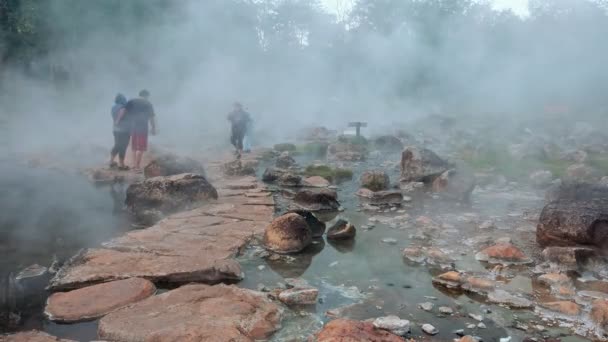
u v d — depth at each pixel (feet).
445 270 11.16
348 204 18.11
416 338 7.99
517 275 10.81
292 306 9.20
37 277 10.52
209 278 10.44
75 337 7.97
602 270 10.98
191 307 8.77
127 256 11.38
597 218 11.85
